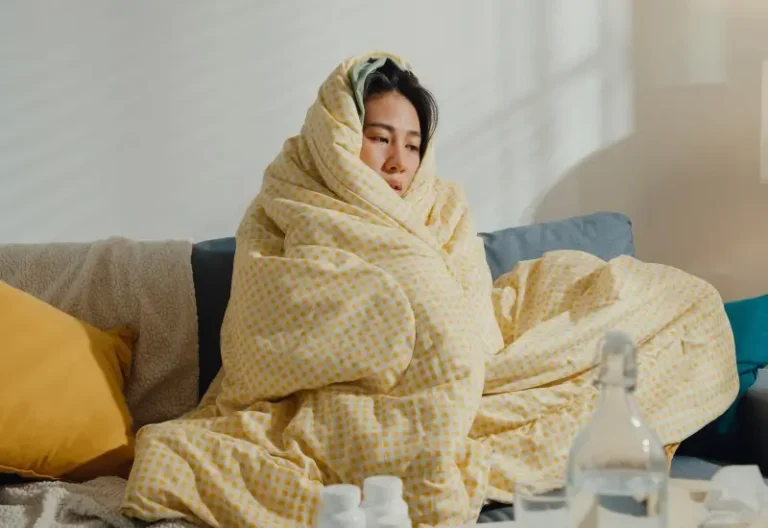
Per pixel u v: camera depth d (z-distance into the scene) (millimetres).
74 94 2131
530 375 1593
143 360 1782
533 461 1482
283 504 1336
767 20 2457
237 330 1583
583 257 1864
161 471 1353
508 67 2363
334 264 1575
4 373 1521
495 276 1959
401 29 2295
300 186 1739
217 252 1867
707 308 1703
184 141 2193
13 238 2113
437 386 1464
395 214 1680
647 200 2465
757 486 1067
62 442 1519
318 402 1484
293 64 2242
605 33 2418
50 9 2111
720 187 2479
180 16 2178
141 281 1809
